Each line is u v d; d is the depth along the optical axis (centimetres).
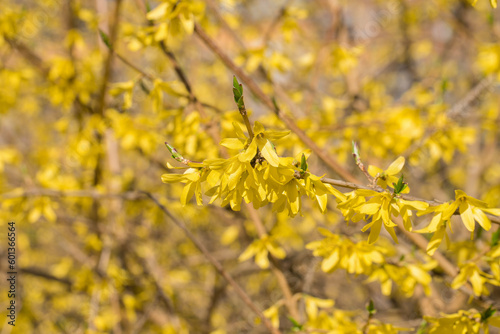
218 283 360
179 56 395
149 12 166
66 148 270
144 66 368
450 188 399
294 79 362
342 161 237
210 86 468
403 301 332
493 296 206
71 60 246
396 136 220
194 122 181
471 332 126
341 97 364
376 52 486
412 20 421
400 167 98
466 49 443
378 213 92
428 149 257
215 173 88
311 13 452
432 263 155
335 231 207
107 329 304
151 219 307
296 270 251
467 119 245
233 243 378
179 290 423
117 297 287
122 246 312
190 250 375
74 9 289
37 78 330
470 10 399
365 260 140
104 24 261
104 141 273
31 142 444
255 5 396
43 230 444
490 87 243
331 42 253
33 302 343
